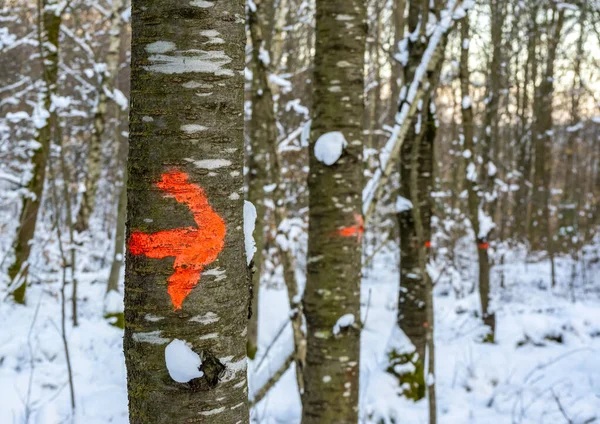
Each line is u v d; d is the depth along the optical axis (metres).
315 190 2.85
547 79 13.02
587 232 15.92
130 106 1.14
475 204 7.62
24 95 10.80
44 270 9.19
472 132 7.55
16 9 8.74
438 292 11.99
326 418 2.76
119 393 4.65
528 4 9.33
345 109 2.81
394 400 5.11
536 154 15.44
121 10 9.68
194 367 1.08
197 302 1.10
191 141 1.09
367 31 2.89
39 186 8.25
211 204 1.10
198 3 1.08
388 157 3.00
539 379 5.86
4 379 5.10
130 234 1.12
